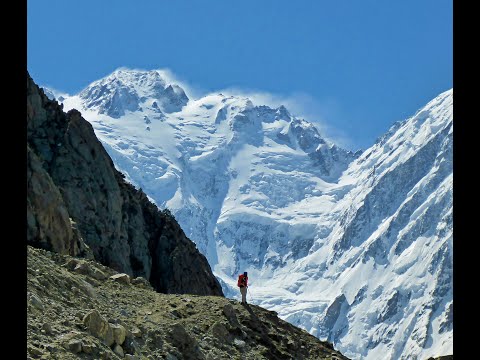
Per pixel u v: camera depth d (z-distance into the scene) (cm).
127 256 11456
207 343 7019
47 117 11812
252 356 7256
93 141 11800
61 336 5066
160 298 7588
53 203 8681
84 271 7469
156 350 6209
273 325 8025
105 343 5356
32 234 8338
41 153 11225
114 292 7306
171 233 13038
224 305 7612
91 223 11006
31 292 5697
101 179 11562
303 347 7931
